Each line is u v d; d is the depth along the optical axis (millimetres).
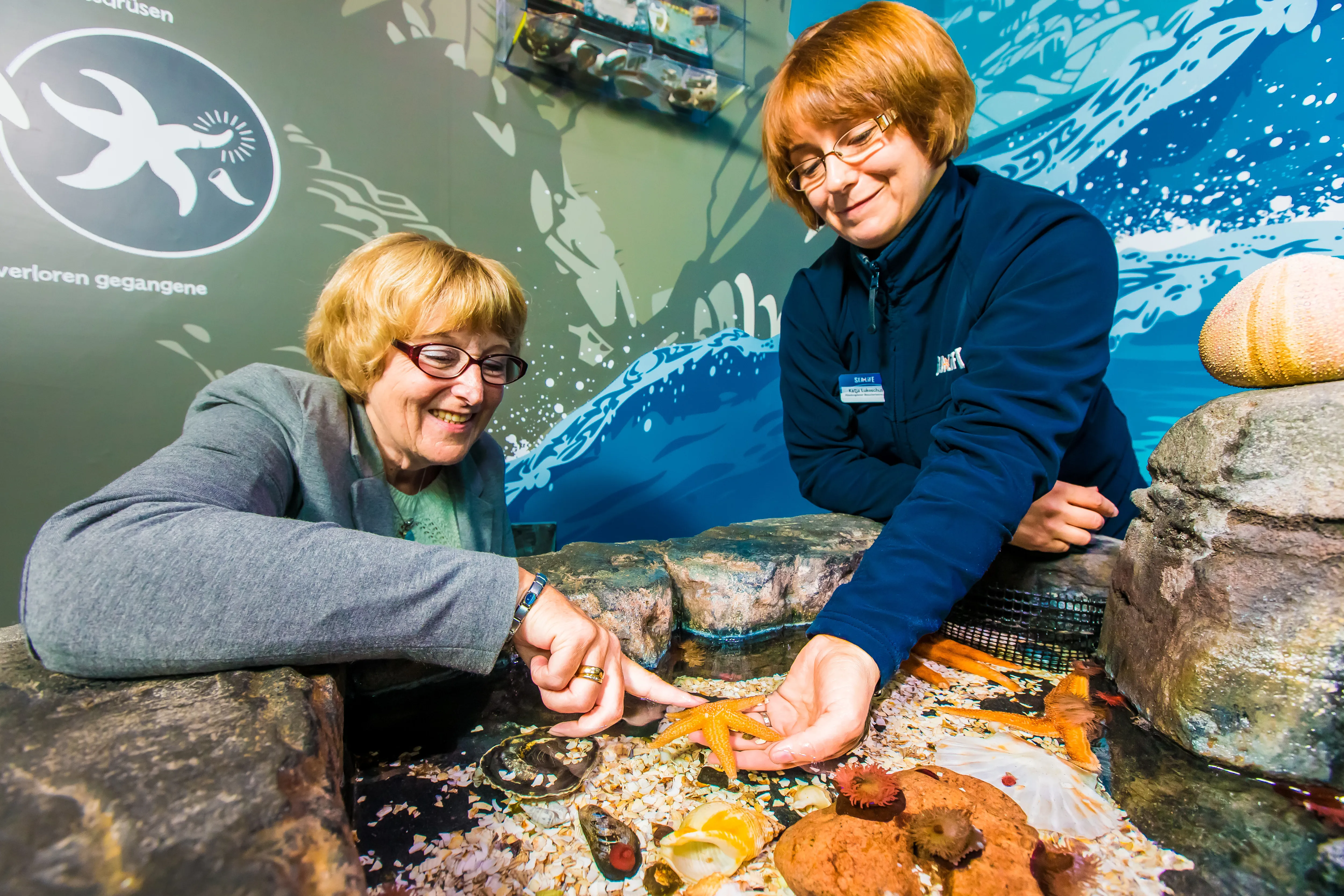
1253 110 2533
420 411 1007
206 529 615
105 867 375
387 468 1171
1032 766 808
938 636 1236
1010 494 897
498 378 1063
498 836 696
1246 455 850
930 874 631
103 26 2098
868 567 894
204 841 404
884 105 1107
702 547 1442
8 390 2072
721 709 832
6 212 2020
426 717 929
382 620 646
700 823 714
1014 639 1221
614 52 2871
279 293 2484
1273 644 797
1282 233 2500
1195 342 2811
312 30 2455
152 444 2307
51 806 421
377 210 2662
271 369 1004
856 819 696
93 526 610
